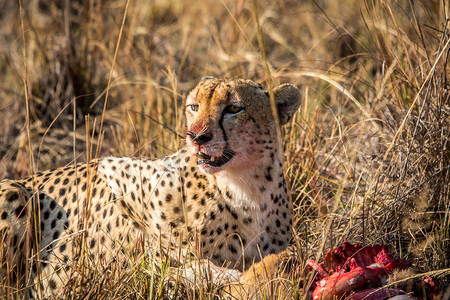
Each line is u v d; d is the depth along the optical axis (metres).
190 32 15.94
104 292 6.48
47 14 16.36
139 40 14.91
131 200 7.30
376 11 10.15
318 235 8.06
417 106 8.81
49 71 12.69
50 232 7.69
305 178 9.48
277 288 6.18
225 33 15.55
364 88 11.28
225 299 6.44
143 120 11.49
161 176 7.09
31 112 12.09
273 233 7.38
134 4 15.94
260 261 6.77
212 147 6.77
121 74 12.98
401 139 8.69
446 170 8.15
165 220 7.11
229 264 7.09
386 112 9.52
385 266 6.21
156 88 12.14
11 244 7.39
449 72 8.76
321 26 15.65
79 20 14.02
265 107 7.11
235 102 6.89
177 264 7.17
